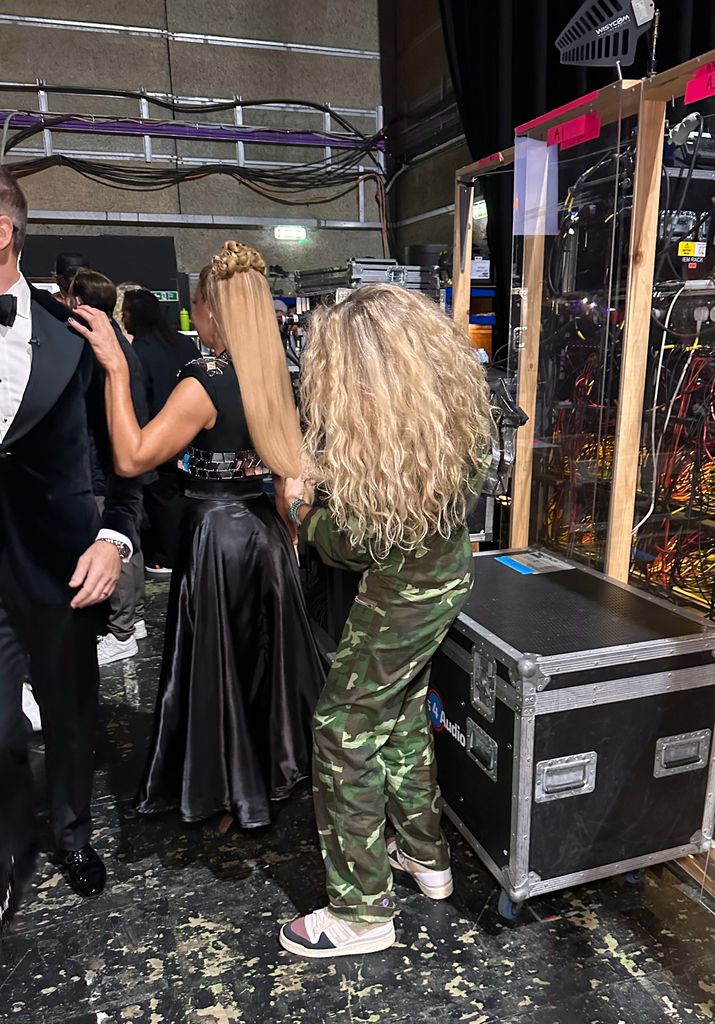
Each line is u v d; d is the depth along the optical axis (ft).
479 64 11.71
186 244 18.02
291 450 5.26
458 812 5.52
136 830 6.13
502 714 4.70
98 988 4.55
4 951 4.83
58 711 4.94
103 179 17.07
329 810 4.56
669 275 5.94
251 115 17.84
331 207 18.89
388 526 3.89
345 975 4.62
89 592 4.60
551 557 6.73
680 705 4.87
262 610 5.60
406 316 3.89
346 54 18.19
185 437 4.99
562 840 4.80
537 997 4.42
